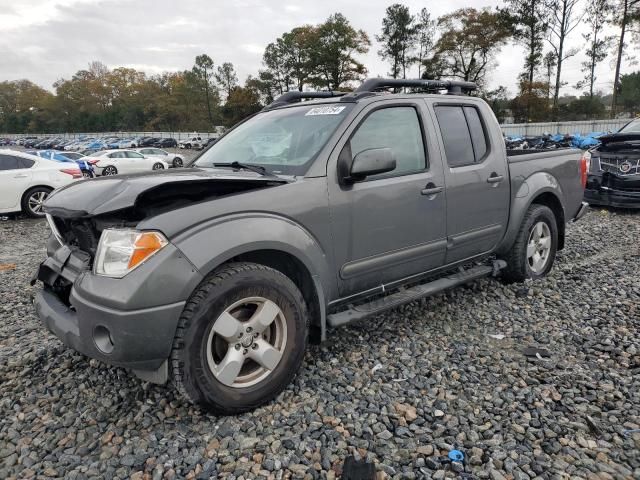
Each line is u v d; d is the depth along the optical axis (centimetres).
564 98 5484
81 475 238
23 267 658
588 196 920
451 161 399
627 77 5650
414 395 301
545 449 250
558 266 565
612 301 450
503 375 324
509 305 446
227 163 356
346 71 6444
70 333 275
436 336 387
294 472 237
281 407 291
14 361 359
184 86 9562
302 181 306
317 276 307
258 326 281
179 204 277
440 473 233
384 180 346
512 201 457
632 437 258
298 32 7031
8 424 284
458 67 5744
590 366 333
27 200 1106
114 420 283
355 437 262
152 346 250
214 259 260
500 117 5300
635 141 862
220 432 267
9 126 12269
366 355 356
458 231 402
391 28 5975
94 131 10888
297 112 378
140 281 245
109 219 277
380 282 360
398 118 368
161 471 239
